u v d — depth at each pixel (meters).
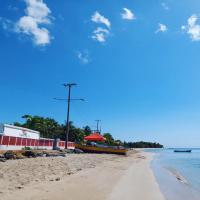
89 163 30.38
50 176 17.70
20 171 18.38
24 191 12.74
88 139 63.78
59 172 20.05
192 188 20.48
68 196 12.69
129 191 15.80
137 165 37.00
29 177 16.42
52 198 12.02
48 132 86.56
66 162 28.11
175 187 20.14
